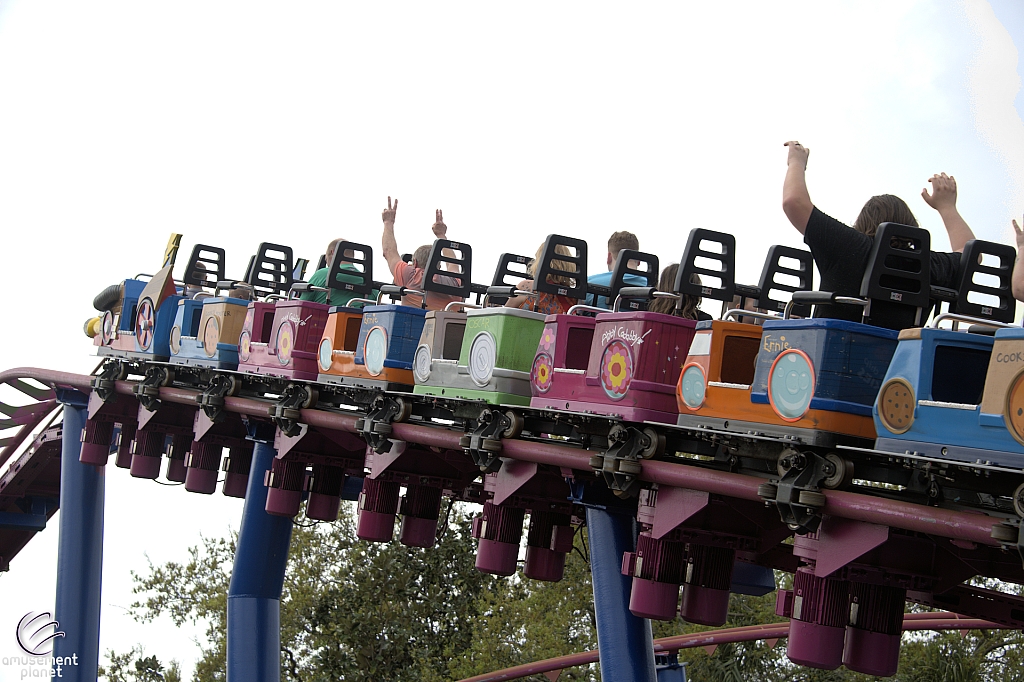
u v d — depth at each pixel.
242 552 13.41
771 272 8.03
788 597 6.63
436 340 9.45
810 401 5.99
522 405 8.57
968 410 5.13
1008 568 6.47
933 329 5.39
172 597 30.56
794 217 6.38
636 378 7.33
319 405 11.69
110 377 16.16
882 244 5.96
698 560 7.51
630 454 7.38
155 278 14.98
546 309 9.09
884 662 6.41
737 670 23.33
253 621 13.27
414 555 25.95
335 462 12.65
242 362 12.70
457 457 10.55
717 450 7.05
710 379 6.73
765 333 6.37
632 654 8.55
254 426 13.36
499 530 9.59
